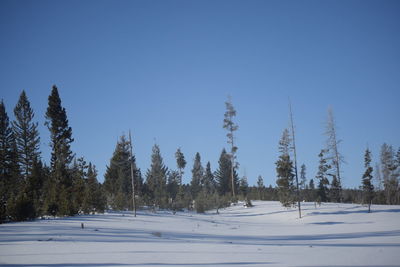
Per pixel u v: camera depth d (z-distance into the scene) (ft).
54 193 107.14
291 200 151.12
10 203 88.43
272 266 32.60
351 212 127.95
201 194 196.03
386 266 31.12
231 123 209.97
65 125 165.07
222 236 70.79
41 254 40.78
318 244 52.37
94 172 136.36
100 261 36.35
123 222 94.84
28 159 172.24
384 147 211.20
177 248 46.70
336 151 160.25
